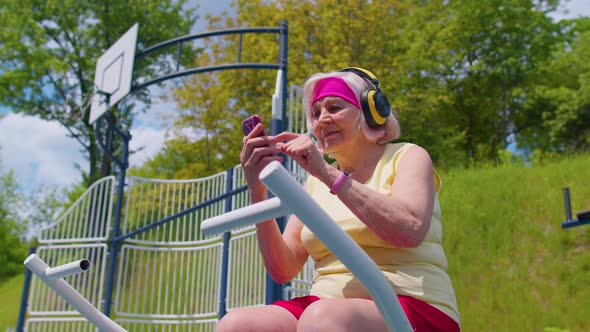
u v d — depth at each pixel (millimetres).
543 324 5703
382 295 764
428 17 19359
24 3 20562
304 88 1434
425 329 1103
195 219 5859
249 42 17688
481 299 6359
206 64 18734
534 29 18531
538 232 7074
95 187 6359
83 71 20719
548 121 17484
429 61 17406
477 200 8125
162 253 5824
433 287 1170
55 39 21266
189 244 5777
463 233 7543
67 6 20797
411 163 1240
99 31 21438
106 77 6855
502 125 19578
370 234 1198
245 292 4848
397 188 1175
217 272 5422
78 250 6574
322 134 1379
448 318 1152
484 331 5965
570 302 5930
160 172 21453
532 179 8336
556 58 18141
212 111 18266
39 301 6453
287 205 682
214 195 5785
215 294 5363
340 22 15938
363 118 1338
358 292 1189
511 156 10914
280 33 5410
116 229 5984
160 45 6344
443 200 8398
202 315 5324
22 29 19906
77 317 5859
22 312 6031
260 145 1241
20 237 25766
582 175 7973
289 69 16031
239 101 18219
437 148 16859
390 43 16891
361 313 965
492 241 7172
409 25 18812
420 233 1068
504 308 6129
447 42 18609
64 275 1025
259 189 1244
